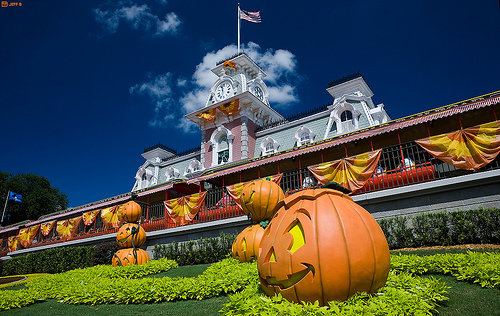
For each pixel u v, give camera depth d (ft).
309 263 13.02
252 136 95.35
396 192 33.06
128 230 44.52
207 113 100.07
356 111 75.31
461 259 20.18
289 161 51.80
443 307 15.19
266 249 14.89
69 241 71.92
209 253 42.11
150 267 37.99
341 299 13.20
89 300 23.98
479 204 29.58
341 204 14.53
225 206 46.26
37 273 62.13
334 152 50.01
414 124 36.70
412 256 22.91
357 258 13.01
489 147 29.99
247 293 15.81
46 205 153.69
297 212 14.69
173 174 109.70
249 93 91.71
